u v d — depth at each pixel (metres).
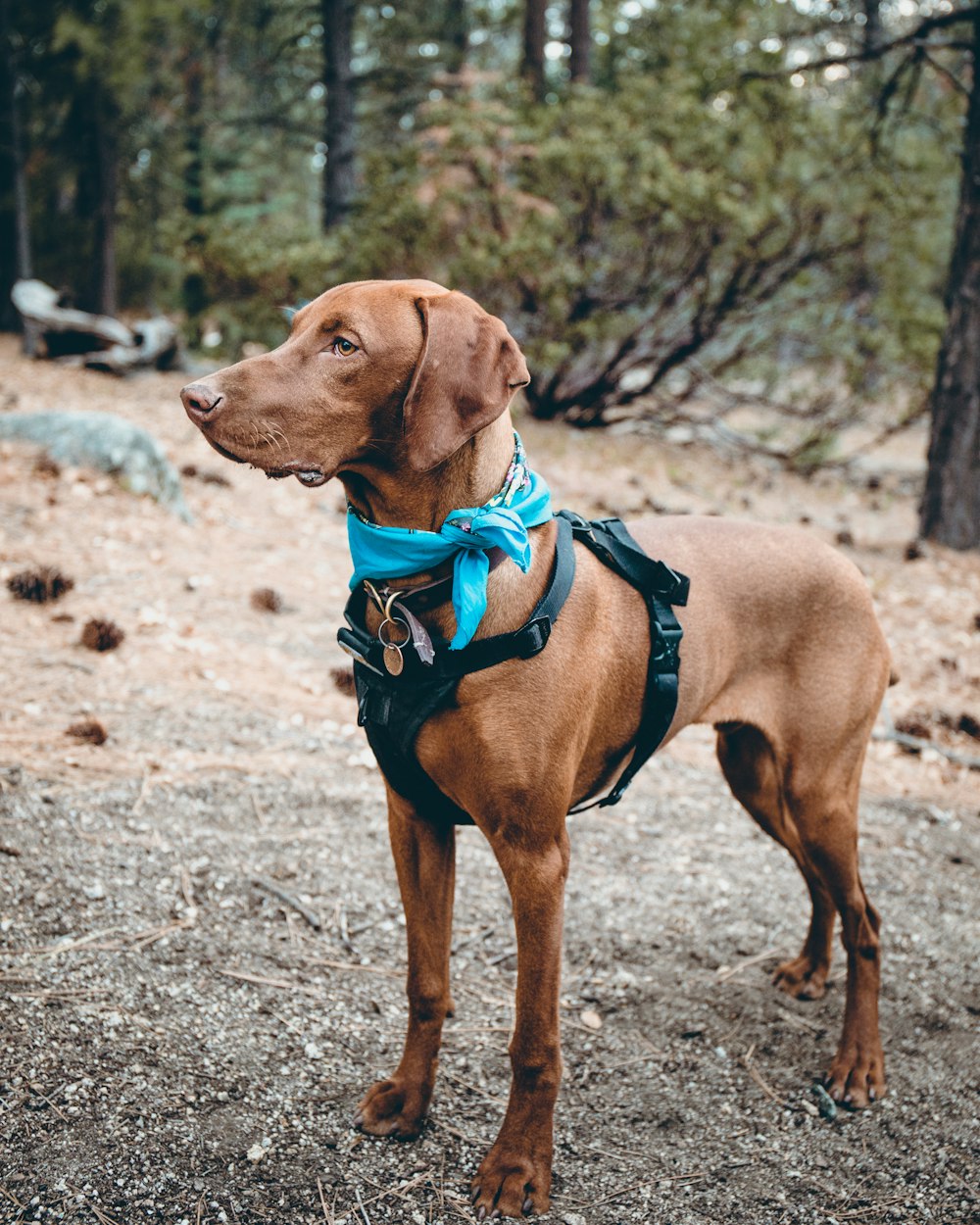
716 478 11.03
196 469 7.79
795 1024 3.32
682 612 2.74
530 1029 2.42
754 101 10.94
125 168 17.52
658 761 5.03
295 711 4.76
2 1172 2.32
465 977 3.35
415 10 20.11
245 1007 3.00
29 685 4.45
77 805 3.71
